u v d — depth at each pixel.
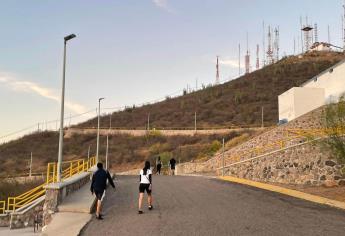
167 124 85.94
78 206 14.99
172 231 11.20
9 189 34.91
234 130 68.12
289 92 39.28
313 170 21.00
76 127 95.00
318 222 12.09
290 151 22.41
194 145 61.44
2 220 22.95
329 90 37.62
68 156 71.69
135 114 102.94
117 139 78.06
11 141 89.56
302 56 116.75
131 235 10.84
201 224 12.05
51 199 15.05
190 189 20.53
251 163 25.53
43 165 67.44
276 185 21.38
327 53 114.94
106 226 12.13
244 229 11.29
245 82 109.06
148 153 63.88
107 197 18.48
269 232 10.88
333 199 16.52
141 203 15.29
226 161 36.34
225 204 15.66
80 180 21.27
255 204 15.57
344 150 17.42
